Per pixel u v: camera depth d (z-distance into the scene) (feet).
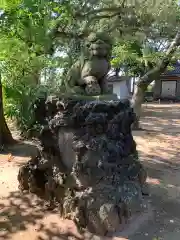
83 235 9.45
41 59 12.52
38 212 11.00
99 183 9.61
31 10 10.59
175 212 11.30
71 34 11.14
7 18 10.75
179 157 19.65
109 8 11.15
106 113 9.78
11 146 21.38
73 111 10.07
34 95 13.50
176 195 12.93
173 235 9.61
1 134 21.26
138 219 10.43
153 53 23.39
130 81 64.80
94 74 10.63
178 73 73.97
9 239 9.21
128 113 10.28
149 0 11.98
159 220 10.57
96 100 10.21
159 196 12.73
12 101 20.86
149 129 30.96
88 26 11.15
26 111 17.84
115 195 9.59
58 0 10.70
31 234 9.52
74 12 10.91
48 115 11.28
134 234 9.59
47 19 10.70
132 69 33.53
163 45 24.20
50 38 10.91
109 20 11.46
